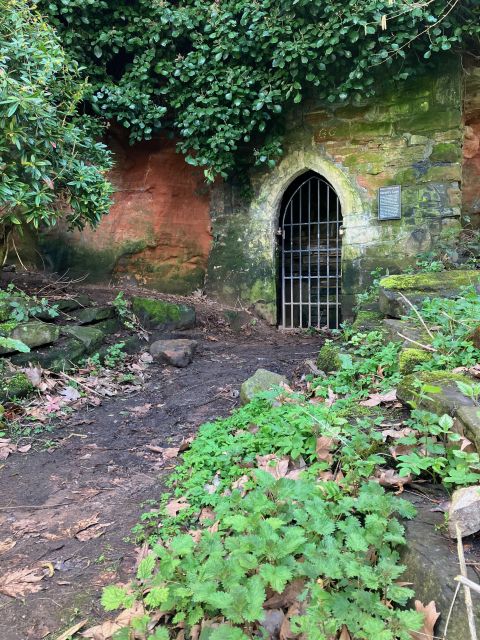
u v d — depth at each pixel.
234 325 7.52
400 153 6.84
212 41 6.88
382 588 1.74
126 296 6.81
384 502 1.97
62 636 1.89
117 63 7.43
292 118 7.39
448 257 6.33
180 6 6.88
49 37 4.97
